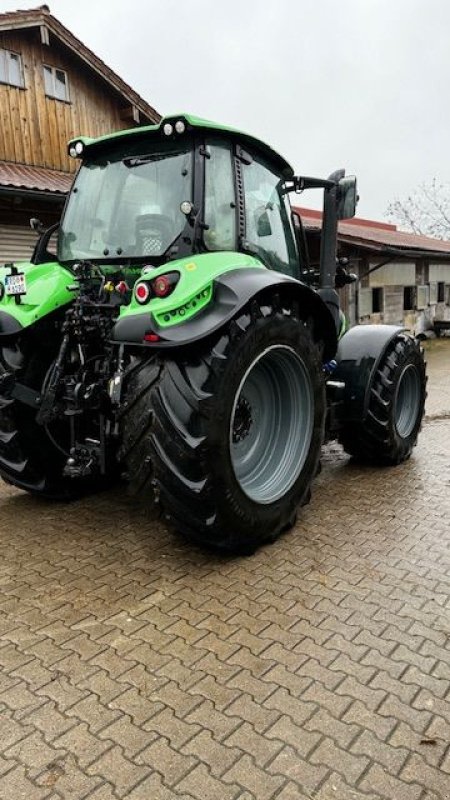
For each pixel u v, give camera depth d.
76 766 1.67
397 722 1.82
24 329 3.04
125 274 3.04
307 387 3.08
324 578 2.69
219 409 2.50
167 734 1.78
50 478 3.50
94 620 2.37
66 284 3.16
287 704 1.90
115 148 3.27
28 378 3.20
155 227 3.03
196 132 2.89
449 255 15.28
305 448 3.13
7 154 10.37
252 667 2.08
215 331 2.44
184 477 2.49
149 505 3.52
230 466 2.61
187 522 2.64
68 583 2.66
